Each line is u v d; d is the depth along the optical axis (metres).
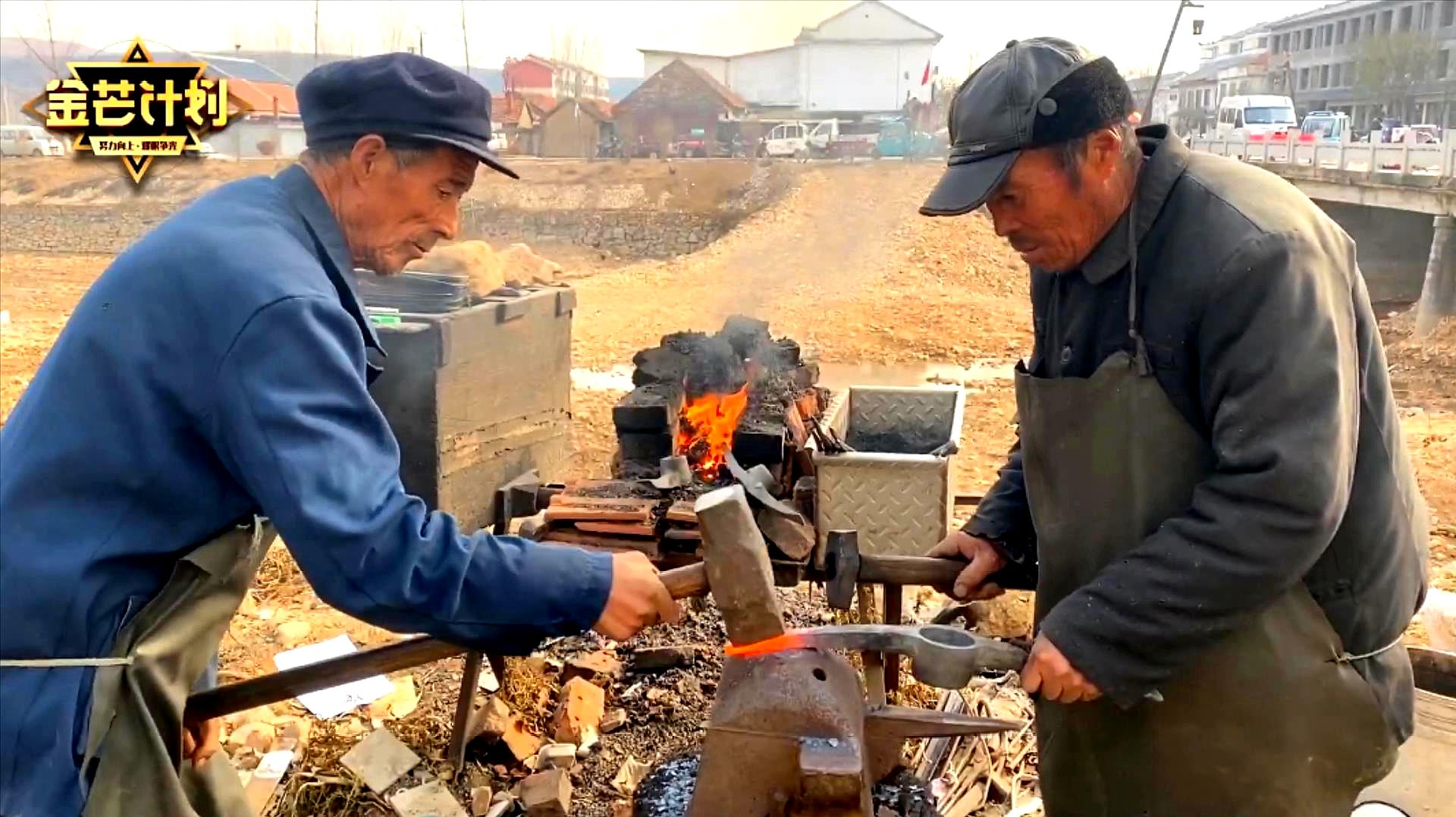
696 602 4.19
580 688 3.62
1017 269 18.05
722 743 1.83
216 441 1.78
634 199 27.03
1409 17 40.09
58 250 28.08
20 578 1.75
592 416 9.12
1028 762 3.40
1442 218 14.27
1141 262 1.92
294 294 1.76
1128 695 1.87
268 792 3.32
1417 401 10.39
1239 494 1.77
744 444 4.25
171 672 1.90
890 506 4.05
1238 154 22.72
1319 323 1.77
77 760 1.80
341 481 1.72
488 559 1.82
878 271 18.31
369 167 1.96
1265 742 1.97
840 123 39.91
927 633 1.91
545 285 6.14
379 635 4.62
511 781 3.35
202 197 1.96
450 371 4.92
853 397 5.07
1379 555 2.00
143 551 1.83
